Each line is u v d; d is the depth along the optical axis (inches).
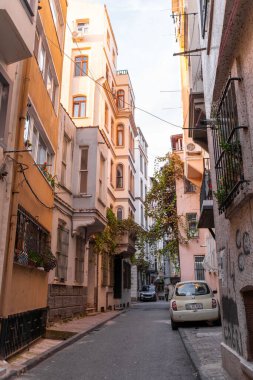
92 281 862.5
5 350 313.3
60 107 653.3
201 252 1073.5
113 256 1063.6
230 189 226.1
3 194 332.8
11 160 346.0
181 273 1067.3
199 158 809.5
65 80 1032.2
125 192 1165.7
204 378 256.7
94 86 1025.5
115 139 1195.9
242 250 222.5
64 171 697.0
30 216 415.5
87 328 553.0
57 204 617.6
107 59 1113.4
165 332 534.3
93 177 730.2
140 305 1384.1
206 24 327.3
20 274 371.6
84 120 995.9
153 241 1148.5
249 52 193.2
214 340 419.5
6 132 337.1
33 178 427.2
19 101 375.9
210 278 891.4
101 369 312.0
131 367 318.7
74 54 1058.7
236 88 214.4
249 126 194.9
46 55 512.7
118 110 1220.5
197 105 476.7
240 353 236.4
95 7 1098.1
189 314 542.3
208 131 342.6
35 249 438.6
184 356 363.6
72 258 695.1
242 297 228.1
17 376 286.7
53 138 556.4
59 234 634.2
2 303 320.5
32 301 414.3
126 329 577.6
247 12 192.1
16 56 331.9
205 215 492.1
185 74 709.9
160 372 300.4
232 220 245.6
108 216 940.0
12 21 293.9
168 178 1144.2
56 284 597.3
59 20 604.7
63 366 323.0
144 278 2271.2
